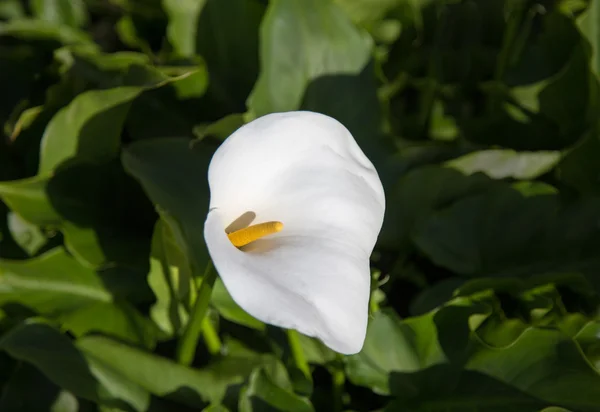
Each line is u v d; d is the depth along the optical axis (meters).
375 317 1.44
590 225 1.52
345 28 1.53
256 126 1.28
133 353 1.42
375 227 1.29
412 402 1.45
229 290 1.22
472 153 1.51
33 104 1.63
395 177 1.55
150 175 1.46
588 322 1.44
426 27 1.72
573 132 1.60
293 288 1.25
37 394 1.46
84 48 1.60
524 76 1.63
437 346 1.45
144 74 1.48
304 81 1.52
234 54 1.61
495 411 1.42
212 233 1.25
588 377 1.40
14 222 1.53
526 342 1.42
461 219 1.52
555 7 1.64
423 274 1.56
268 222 1.28
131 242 1.52
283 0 1.50
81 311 1.49
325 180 1.29
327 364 1.47
